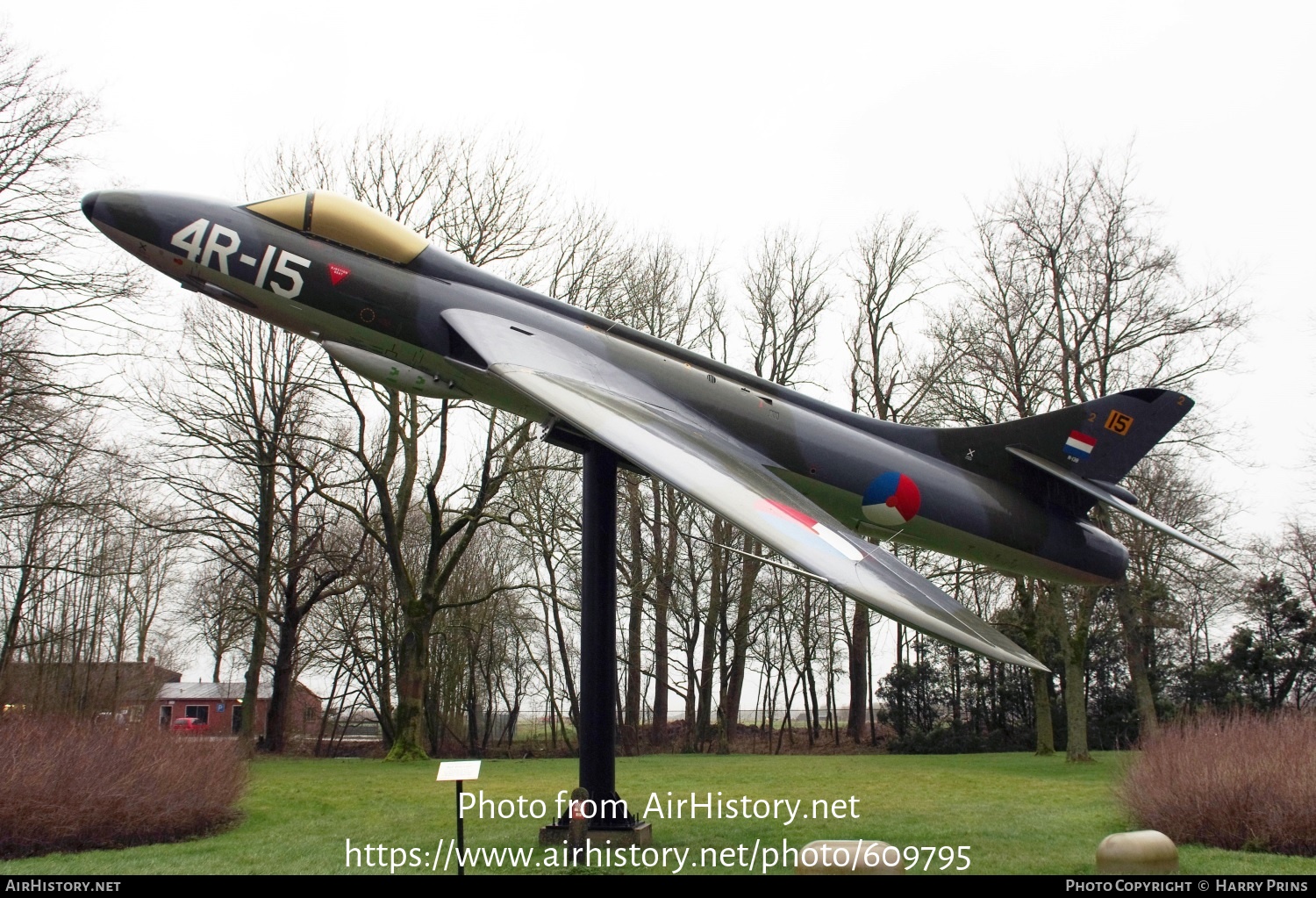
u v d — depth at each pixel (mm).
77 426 20688
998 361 22094
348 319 10164
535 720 48031
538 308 10492
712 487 7457
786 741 35875
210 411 23797
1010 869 7957
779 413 10500
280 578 27734
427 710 33750
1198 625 32406
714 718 40062
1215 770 9781
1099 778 15883
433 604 22859
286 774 16781
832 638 37000
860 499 10648
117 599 33906
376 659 33688
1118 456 11695
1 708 12500
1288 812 8977
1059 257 21969
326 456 26500
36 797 8867
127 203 10305
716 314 31359
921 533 10953
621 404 8828
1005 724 31656
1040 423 11516
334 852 8836
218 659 38562
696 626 31797
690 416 9953
